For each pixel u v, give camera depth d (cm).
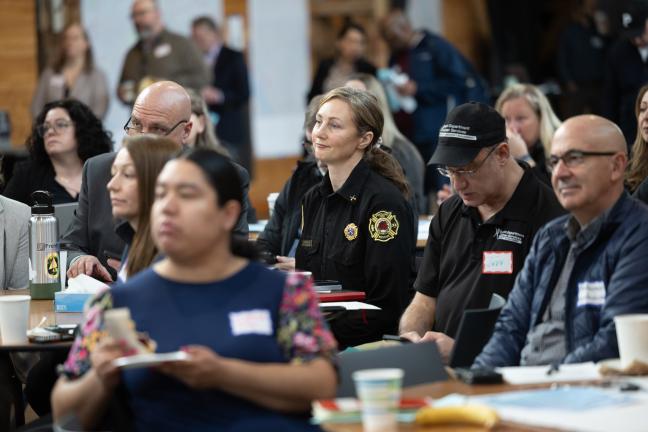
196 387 537
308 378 551
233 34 2445
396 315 938
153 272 581
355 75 1424
